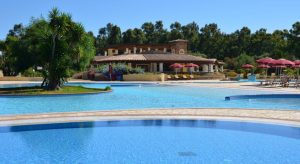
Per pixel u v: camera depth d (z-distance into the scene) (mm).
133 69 45875
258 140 9938
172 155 8469
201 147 9188
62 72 23969
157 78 43406
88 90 25125
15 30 64375
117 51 79500
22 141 9578
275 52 79938
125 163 7805
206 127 11398
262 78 47594
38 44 24031
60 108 16391
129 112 12859
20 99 20203
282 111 13195
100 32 121312
